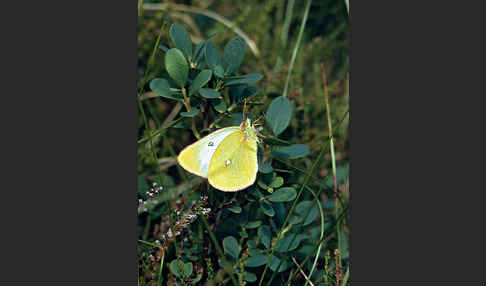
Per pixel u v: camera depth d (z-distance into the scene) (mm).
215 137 287
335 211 317
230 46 291
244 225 302
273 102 300
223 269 300
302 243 304
